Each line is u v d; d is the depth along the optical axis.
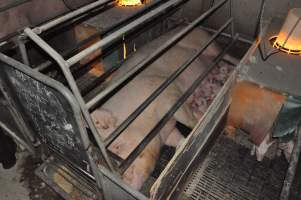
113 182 1.66
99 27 2.97
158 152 2.39
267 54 2.62
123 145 2.20
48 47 1.44
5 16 2.72
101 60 3.12
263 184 2.51
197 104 2.92
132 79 2.56
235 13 3.52
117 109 2.37
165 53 2.93
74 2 3.35
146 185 2.42
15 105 2.05
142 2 3.48
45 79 1.45
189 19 3.91
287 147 2.69
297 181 2.48
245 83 2.40
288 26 2.58
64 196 2.45
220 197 2.43
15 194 2.67
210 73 3.29
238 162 2.68
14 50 2.49
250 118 2.65
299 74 2.39
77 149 1.83
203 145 2.41
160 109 2.49
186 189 2.47
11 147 2.75
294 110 2.30
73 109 1.42
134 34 3.32
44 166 2.64
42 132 2.10
